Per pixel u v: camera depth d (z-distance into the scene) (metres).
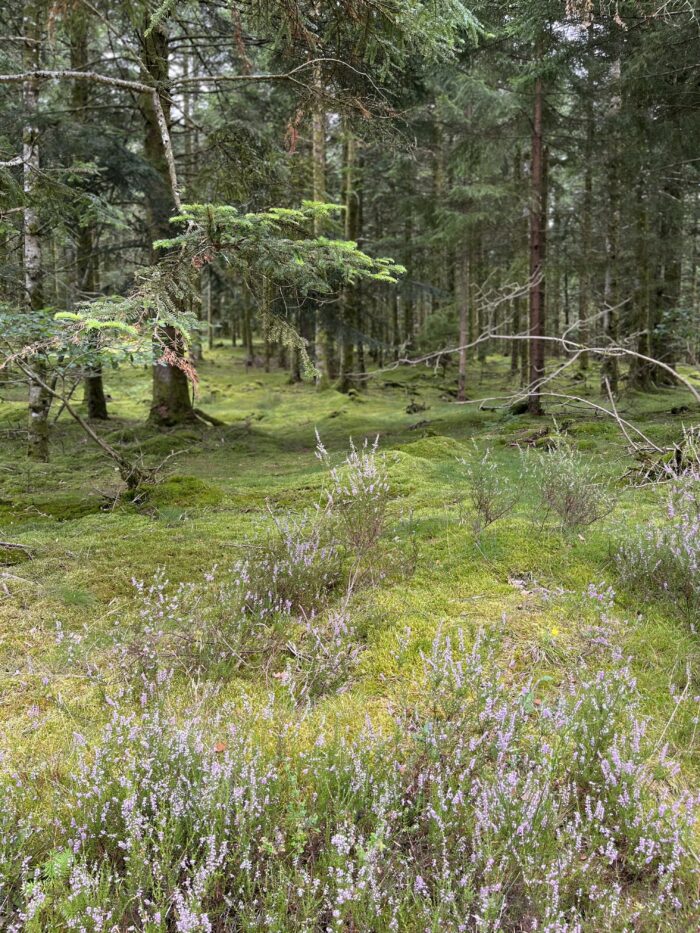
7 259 8.88
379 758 2.29
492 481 5.96
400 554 4.62
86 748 2.45
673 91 11.59
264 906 1.73
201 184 6.98
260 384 23.78
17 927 1.60
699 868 1.90
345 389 20.33
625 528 4.95
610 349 4.62
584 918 1.76
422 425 13.70
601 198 14.37
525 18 11.20
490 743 2.38
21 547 4.97
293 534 4.43
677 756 2.52
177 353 3.14
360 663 3.31
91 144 9.27
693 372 18.91
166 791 2.05
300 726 2.67
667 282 15.06
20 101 9.38
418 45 4.41
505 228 14.39
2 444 11.69
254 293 3.66
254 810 2.01
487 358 32.34
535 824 1.95
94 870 1.78
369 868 1.71
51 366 4.95
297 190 7.17
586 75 13.02
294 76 4.57
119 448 10.93
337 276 8.47
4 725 2.76
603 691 2.58
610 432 9.69
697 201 14.28
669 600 3.78
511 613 3.78
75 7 4.29
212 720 2.66
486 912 1.62
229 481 8.06
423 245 16.70
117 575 4.45
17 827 1.98
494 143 13.80
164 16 3.94
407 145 7.52
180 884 1.87
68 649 3.25
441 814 2.02
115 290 9.98
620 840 2.09
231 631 3.44
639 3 9.27
